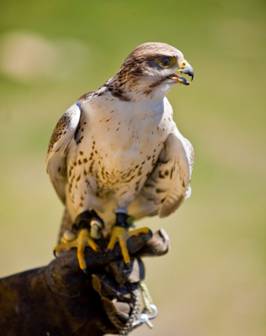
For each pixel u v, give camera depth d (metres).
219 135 18.41
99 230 7.63
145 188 7.94
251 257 14.42
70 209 7.98
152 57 7.24
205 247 14.53
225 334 13.08
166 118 7.41
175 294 13.62
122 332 6.56
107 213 7.94
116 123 7.27
